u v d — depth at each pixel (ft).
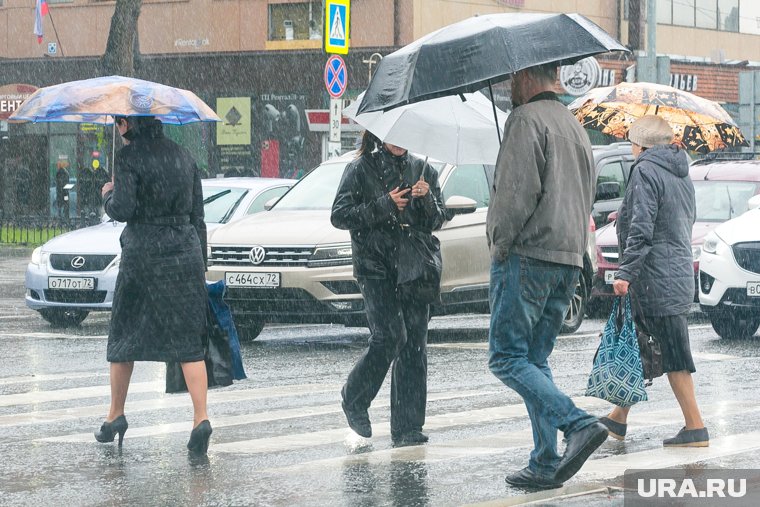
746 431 69.21
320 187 119.96
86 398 83.46
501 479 56.13
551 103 52.42
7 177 331.98
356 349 111.65
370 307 64.08
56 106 64.64
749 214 124.06
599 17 334.65
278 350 110.73
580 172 52.54
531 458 54.19
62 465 60.90
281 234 108.99
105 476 58.29
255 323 116.78
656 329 62.95
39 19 311.68
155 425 72.59
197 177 64.03
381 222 62.59
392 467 59.21
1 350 109.91
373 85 54.49
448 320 141.90
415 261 63.31
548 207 51.42
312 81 297.33
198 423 62.90
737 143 75.66
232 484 56.08
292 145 300.61
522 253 51.70
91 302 125.29
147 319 63.16
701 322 141.49
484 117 64.28
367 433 65.72
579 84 298.15
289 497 53.21
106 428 65.67
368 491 54.08
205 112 66.80
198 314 63.05
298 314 107.65
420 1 287.69
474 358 105.09
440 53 52.42
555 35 51.98
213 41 305.12
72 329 127.95
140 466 60.49
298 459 61.77
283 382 90.84
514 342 52.21
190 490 54.95
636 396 61.46
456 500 52.16
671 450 62.75
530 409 53.83
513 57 51.19
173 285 62.39
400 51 54.85
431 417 74.79
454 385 89.15
